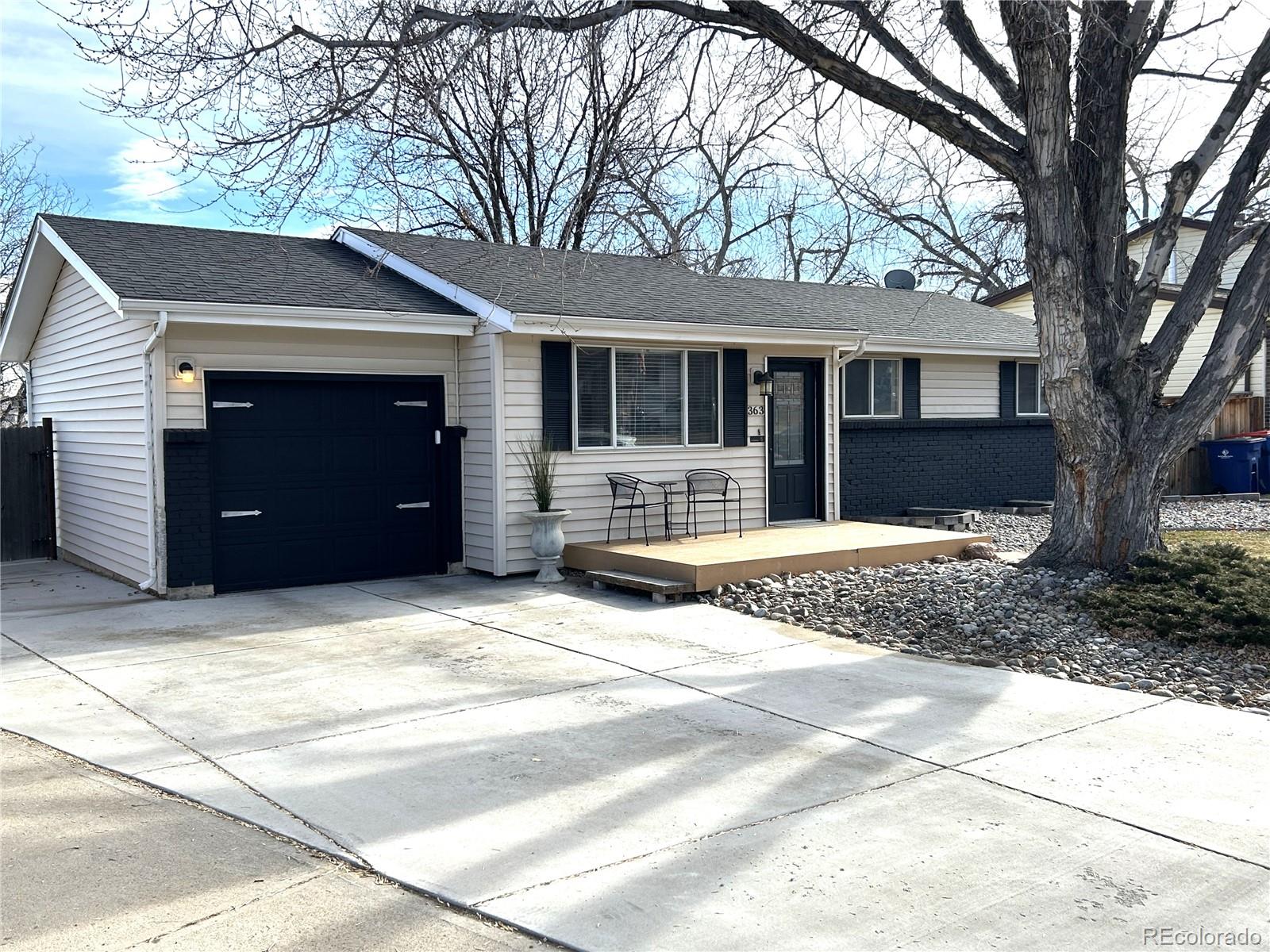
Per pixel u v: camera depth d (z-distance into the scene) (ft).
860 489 56.08
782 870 13.91
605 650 27.30
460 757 18.72
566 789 17.03
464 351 40.01
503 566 38.88
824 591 34.17
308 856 14.55
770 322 44.04
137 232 41.14
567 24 27.66
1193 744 19.11
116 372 38.34
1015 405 63.16
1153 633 26.91
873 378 56.65
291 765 18.35
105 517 40.98
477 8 28.48
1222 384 31.12
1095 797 16.47
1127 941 12.01
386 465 39.24
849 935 12.18
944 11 29.35
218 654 27.12
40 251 42.98
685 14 29.27
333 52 26.78
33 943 12.00
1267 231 30.53
